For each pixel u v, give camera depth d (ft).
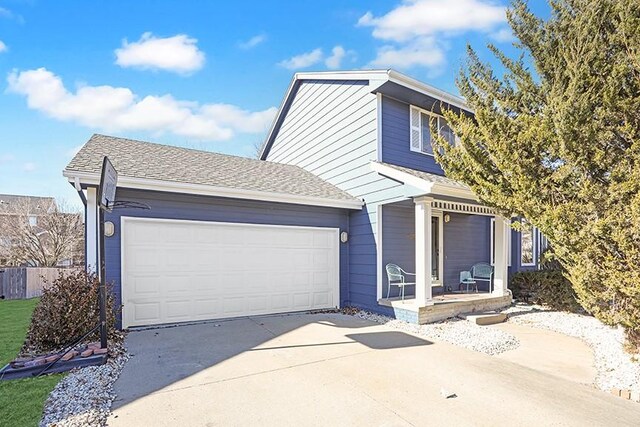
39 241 66.49
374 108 32.99
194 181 26.99
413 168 35.17
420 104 35.50
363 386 15.31
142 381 15.75
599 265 15.80
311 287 33.14
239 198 28.63
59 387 14.89
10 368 16.05
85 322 20.56
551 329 26.43
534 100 19.42
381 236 32.40
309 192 32.71
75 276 22.16
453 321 28.09
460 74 22.20
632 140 14.60
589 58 15.21
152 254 26.08
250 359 18.70
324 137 39.83
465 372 17.03
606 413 13.07
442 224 38.65
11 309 35.35
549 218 16.84
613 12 14.73
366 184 33.50
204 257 28.04
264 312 30.63
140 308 25.54
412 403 13.78
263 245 30.76
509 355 20.21
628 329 17.89
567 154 15.81
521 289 37.24
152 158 30.83
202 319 27.78
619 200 14.76
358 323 27.55
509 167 18.67
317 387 15.19
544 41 18.10
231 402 13.80
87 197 24.00
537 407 13.51
